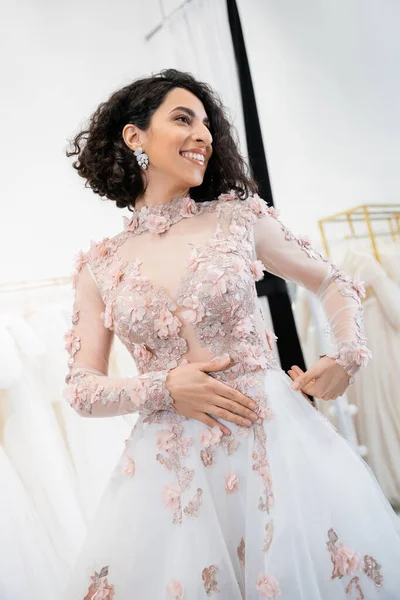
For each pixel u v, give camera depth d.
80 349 1.72
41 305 2.69
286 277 1.73
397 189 3.62
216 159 1.81
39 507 2.24
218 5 3.00
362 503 1.42
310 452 1.44
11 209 3.00
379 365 3.02
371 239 3.20
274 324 2.83
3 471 2.13
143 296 1.56
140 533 1.47
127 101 1.76
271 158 3.39
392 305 2.99
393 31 3.64
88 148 1.83
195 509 1.43
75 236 3.12
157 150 1.67
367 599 1.32
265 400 1.49
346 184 3.54
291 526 1.33
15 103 3.09
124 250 1.71
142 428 1.59
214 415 1.51
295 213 3.40
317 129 3.54
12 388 2.31
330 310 1.65
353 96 3.63
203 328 1.52
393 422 2.97
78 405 1.60
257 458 1.45
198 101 1.74
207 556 1.38
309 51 3.62
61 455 2.33
